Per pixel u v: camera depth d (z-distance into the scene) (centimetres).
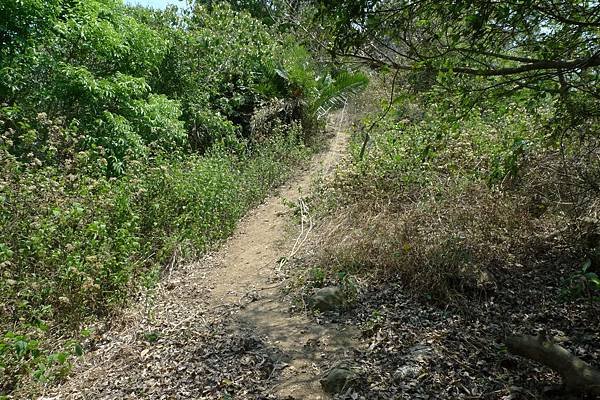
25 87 788
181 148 937
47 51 820
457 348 385
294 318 476
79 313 500
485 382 341
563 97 353
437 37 309
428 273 477
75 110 816
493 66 339
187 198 752
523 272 493
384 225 560
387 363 376
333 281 526
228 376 389
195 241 706
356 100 1282
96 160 738
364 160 758
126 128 801
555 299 443
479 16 287
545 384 331
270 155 1095
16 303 472
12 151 737
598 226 489
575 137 469
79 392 399
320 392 357
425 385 344
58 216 552
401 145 752
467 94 343
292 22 360
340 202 722
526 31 321
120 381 405
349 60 335
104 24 838
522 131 527
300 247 659
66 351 436
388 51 338
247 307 519
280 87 1337
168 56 1138
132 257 600
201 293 581
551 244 520
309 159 1138
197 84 1198
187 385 385
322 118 1335
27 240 533
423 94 350
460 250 489
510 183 564
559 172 509
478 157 646
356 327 443
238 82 1319
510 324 417
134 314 532
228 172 905
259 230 781
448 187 608
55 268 533
